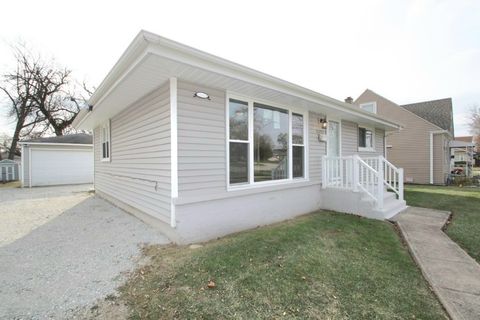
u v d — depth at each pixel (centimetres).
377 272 296
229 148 465
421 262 328
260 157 525
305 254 340
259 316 212
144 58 313
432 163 1508
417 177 1559
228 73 381
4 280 277
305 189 633
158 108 435
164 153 417
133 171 573
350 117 776
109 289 255
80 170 1430
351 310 222
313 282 268
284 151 588
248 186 493
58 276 285
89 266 310
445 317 217
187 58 330
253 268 294
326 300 236
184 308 221
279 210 556
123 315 214
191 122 409
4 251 363
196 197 406
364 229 471
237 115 480
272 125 555
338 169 740
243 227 479
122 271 295
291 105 599
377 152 1038
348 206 625
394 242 404
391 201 671
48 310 222
